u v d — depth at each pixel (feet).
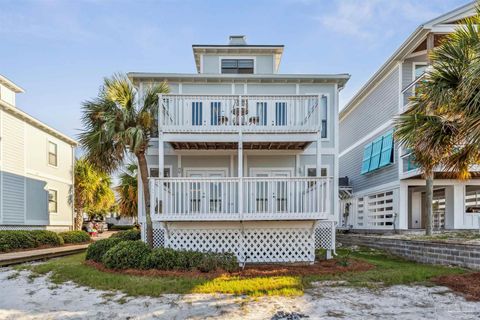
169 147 40.45
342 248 44.42
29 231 48.29
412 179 47.50
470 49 22.62
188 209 29.37
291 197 29.63
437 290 21.40
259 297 19.92
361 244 46.19
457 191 47.39
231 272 26.07
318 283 23.06
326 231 39.45
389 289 21.68
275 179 29.63
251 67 46.29
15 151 51.67
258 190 30.94
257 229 30.55
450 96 23.20
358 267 27.91
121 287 22.06
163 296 20.21
